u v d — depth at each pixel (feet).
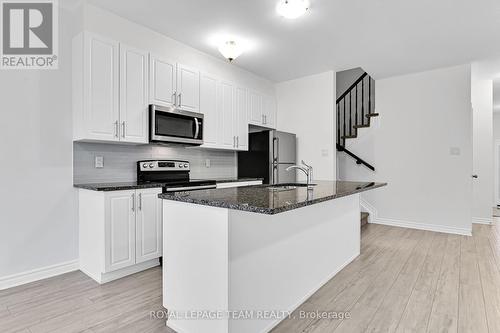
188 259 5.71
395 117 15.60
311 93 15.20
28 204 8.19
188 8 8.79
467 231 13.66
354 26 9.86
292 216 6.83
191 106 11.37
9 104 7.86
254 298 5.62
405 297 7.36
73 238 9.05
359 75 21.22
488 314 6.51
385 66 13.92
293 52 12.16
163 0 8.36
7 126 7.82
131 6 8.71
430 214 14.61
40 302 7.00
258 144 14.56
